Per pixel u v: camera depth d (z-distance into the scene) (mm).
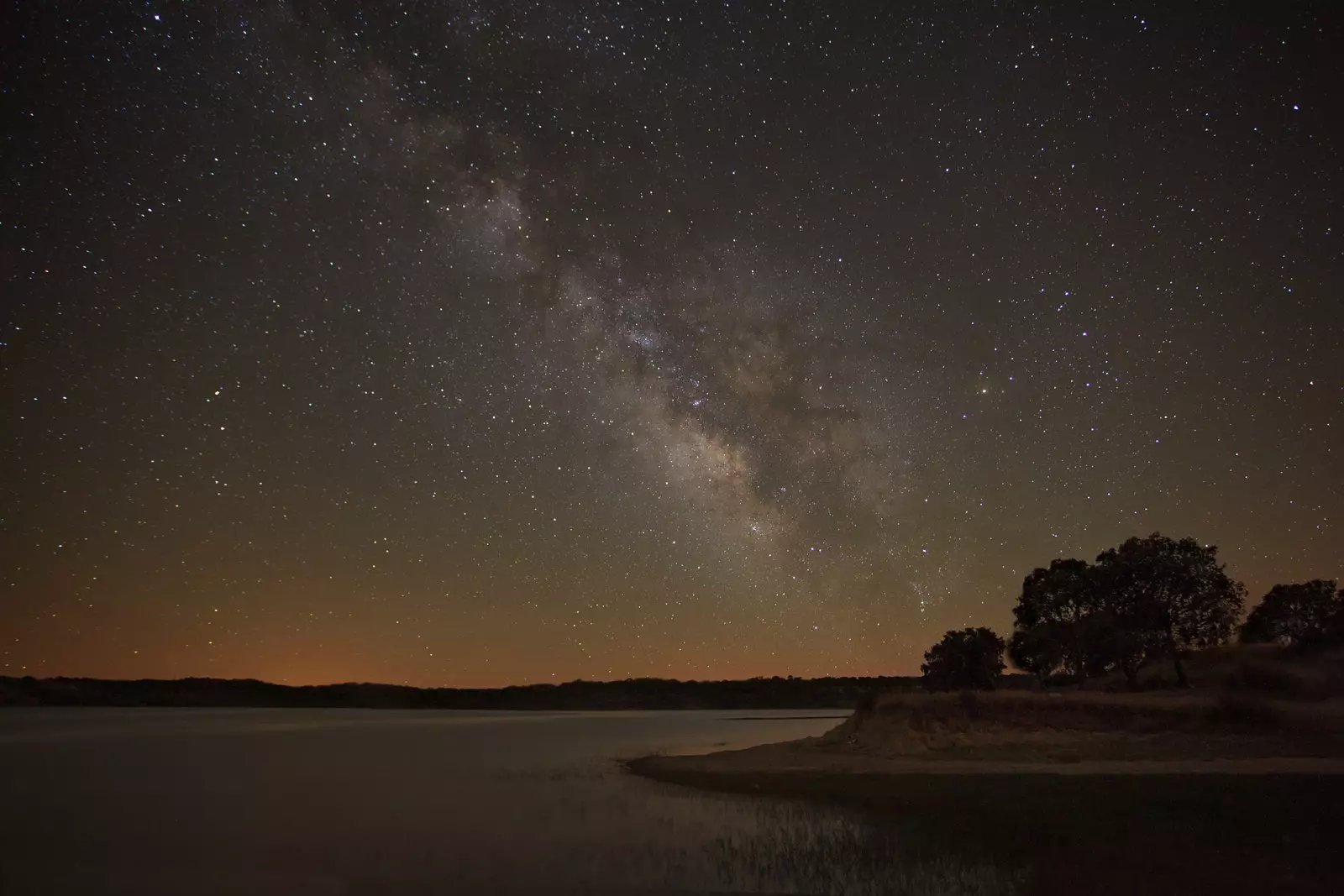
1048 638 56656
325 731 78875
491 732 75312
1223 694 40094
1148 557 51938
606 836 21094
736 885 16156
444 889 16109
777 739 59406
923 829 20953
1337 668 46094
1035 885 15734
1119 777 25750
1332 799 20875
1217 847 17703
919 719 39031
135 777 36906
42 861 18953
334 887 16375
